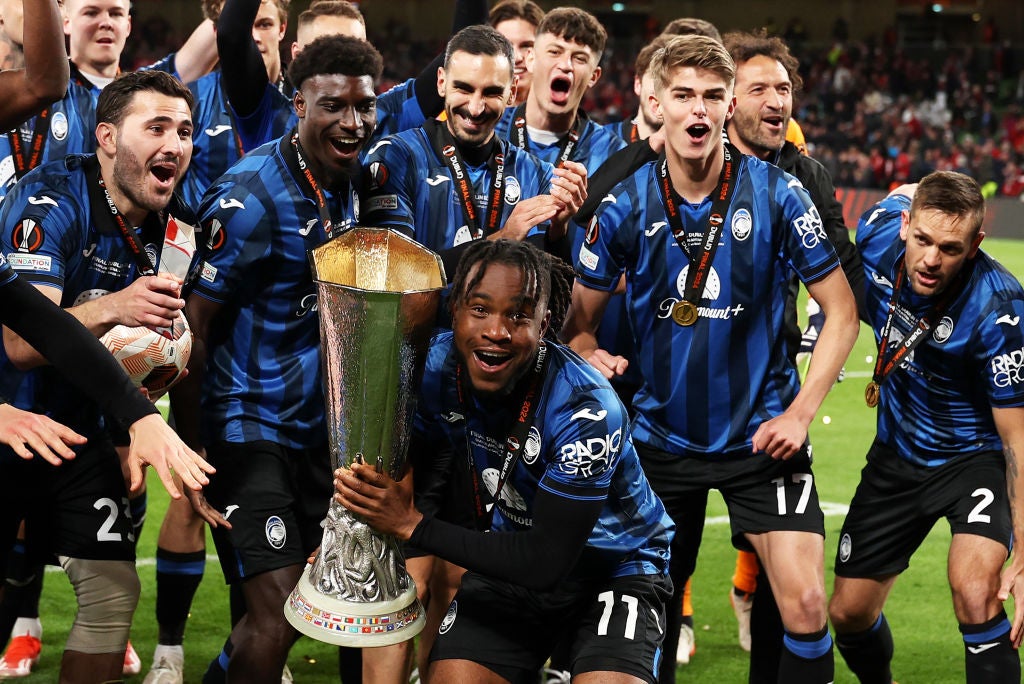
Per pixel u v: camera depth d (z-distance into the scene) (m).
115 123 3.29
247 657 3.34
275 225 3.48
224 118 4.88
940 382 3.82
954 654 4.80
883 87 32.31
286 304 3.56
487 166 4.06
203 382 3.59
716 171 3.73
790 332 4.04
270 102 4.58
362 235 2.80
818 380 3.68
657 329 3.85
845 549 4.05
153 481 7.18
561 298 2.94
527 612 3.09
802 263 3.74
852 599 4.02
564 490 2.80
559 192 3.54
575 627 3.09
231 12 4.17
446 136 4.04
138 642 4.72
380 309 2.52
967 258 3.73
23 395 3.36
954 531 3.77
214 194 3.50
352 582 2.73
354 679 3.86
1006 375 3.67
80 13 4.56
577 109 5.16
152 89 3.30
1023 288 3.73
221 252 3.46
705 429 3.82
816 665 3.61
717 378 3.79
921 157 26.12
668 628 3.99
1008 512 3.72
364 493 2.66
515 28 5.53
